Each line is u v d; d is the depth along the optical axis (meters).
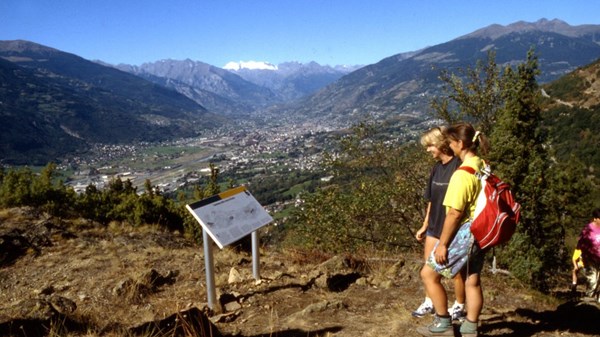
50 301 4.37
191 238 11.97
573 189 12.45
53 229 8.68
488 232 3.06
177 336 3.67
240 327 4.38
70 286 6.05
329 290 5.46
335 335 3.96
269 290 5.48
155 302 5.35
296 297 5.22
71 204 12.84
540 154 8.55
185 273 6.62
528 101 8.73
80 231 9.20
